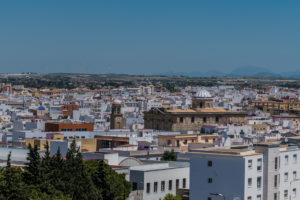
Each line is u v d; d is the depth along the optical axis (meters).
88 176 183.88
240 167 198.62
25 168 178.25
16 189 159.50
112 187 191.75
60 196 170.12
